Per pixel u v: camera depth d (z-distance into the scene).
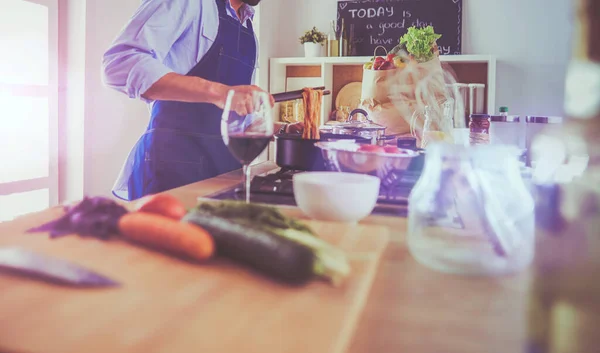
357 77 4.02
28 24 2.71
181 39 1.99
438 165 0.84
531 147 1.64
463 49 3.81
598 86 0.35
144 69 1.74
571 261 0.47
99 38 2.96
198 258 0.66
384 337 0.55
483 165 0.84
